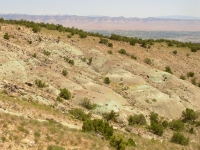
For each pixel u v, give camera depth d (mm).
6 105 20938
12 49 44438
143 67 58031
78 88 39281
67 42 64375
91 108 34219
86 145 17234
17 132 16031
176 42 94125
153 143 25828
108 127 21547
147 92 46000
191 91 52500
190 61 75625
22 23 73062
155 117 36812
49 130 17766
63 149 15336
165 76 55719
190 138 33094
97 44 69812
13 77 35562
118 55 64250
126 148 19938
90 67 55688
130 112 36531
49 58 49500
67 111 27547
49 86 36250
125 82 48906
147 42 86688
